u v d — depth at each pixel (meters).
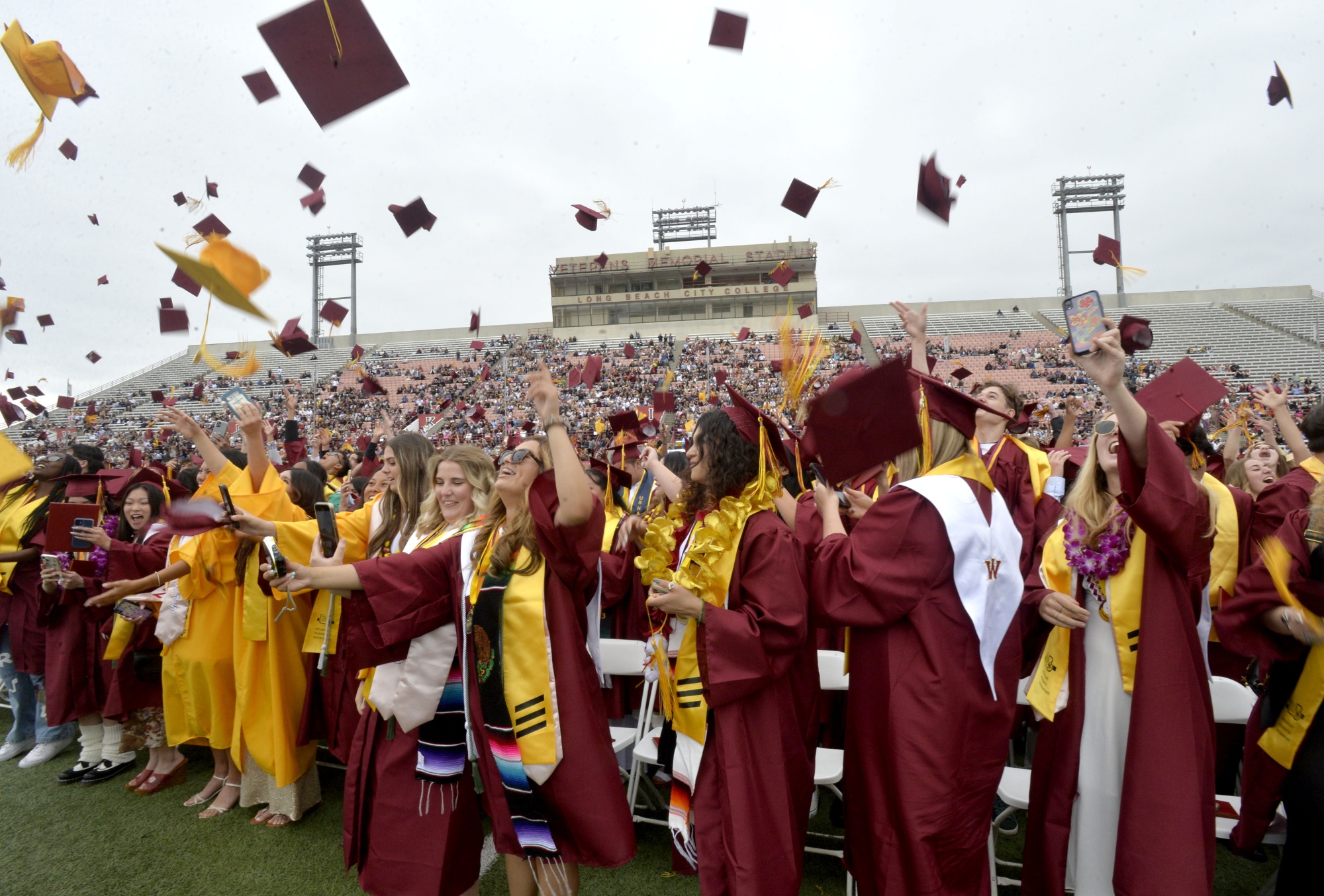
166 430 25.75
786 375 3.37
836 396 2.38
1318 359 33.94
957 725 2.25
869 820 2.35
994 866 2.79
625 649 4.00
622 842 2.48
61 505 4.21
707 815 2.37
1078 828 2.53
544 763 2.42
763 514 2.51
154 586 3.94
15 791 4.21
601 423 11.14
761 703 2.41
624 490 4.43
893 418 2.31
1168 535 2.25
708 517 2.46
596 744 2.52
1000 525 2.39
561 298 50.03
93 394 37.81
